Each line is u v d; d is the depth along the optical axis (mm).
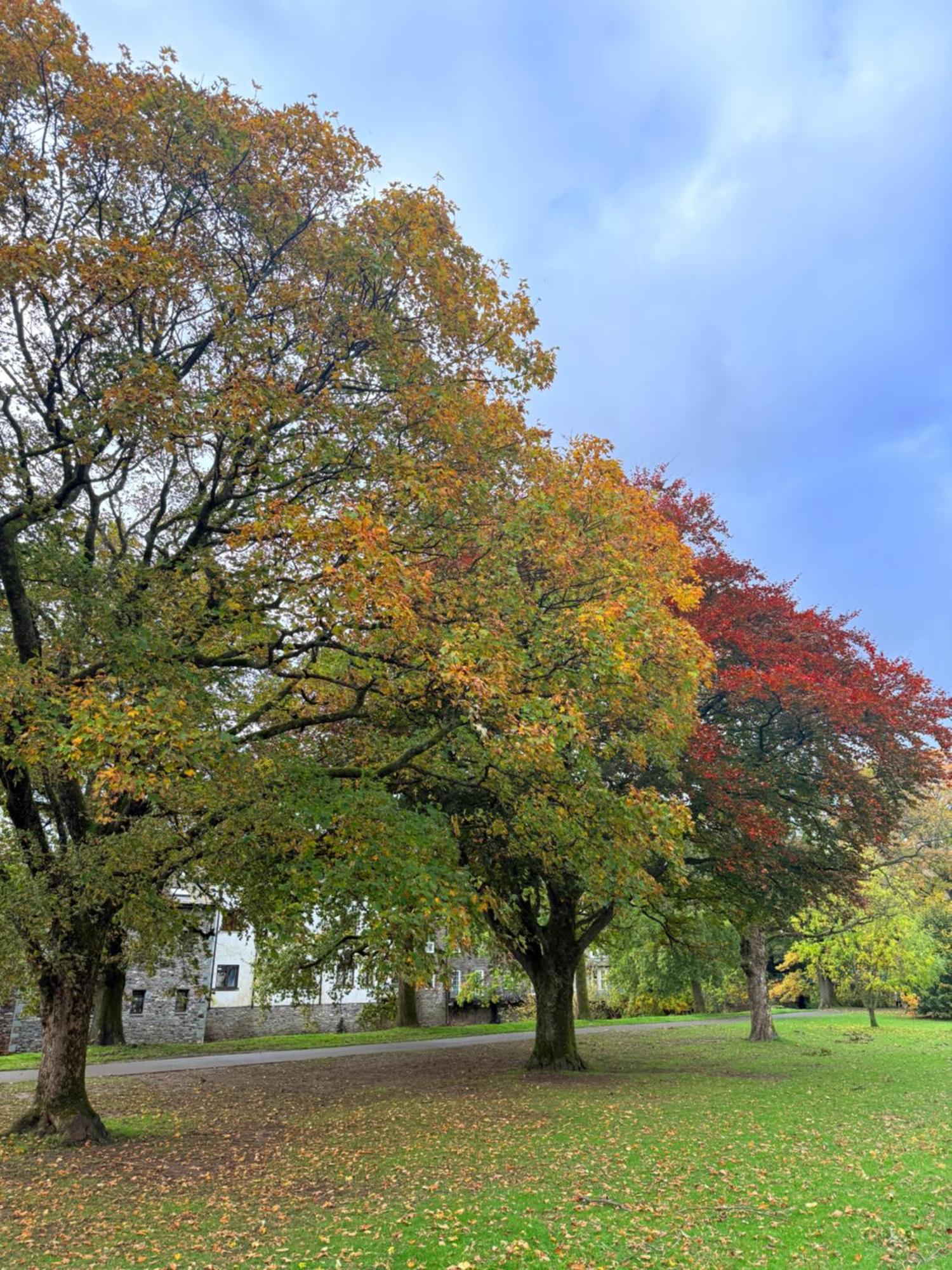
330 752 14484
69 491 11609
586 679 11406
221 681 12156
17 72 10320
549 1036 21938
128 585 10992
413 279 12789
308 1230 8312
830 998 56781
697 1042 30172
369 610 10070
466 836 15867
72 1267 7547
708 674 16016
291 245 12453
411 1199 9320
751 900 20203
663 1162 10750
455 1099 17109
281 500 10602
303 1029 42469
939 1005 44938
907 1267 6707
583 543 13312
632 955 42625
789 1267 6758
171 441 10695
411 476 11195
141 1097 18469
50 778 12969
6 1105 17031
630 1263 6918
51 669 11180
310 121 12281
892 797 19078
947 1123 13484
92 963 13461
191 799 11039
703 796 17359
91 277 9852
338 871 10344
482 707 10008
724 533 22641
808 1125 13422
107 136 10797
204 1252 7781
